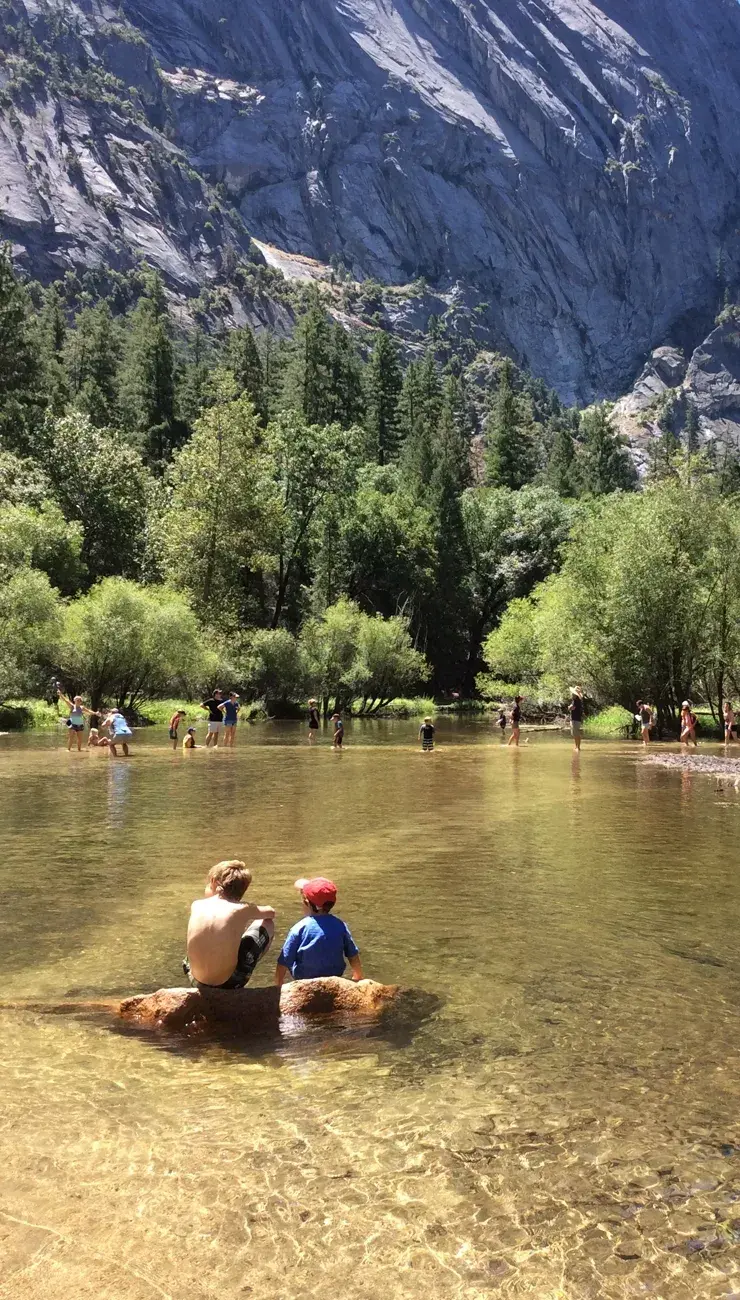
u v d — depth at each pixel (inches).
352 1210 123.1
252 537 2098.9
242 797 597.6
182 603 1691.7
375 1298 106.6
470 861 374.9
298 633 2436.0
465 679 3164.4
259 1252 114.7
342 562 2726.4
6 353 2637.8
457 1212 122.7
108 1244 116.3
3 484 1891.0
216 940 208.2
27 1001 207.2
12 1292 107.0
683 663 1473.9
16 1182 129.6
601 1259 113.5
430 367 4416.8
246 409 2142.0
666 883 333.1
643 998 207.9
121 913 285.3
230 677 1846.7
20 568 1429.6
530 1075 165.3
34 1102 154.9
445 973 227.0
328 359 3484.3
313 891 224.5
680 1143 140.1
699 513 1467.8
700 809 546.9
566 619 1593.3
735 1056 173.8
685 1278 110.2
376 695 2170.3
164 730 1470.2
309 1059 174.2
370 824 478.9
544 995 210.4
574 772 802.8
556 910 291.9
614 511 1608.0
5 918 279.1
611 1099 155.1
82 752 1003.3
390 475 3122.5
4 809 534.0
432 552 2891.2
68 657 1430.9
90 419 2915.8
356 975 222.4
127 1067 170.4
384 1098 156.1
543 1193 127.0
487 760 941.2
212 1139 141.9
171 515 2084.2
